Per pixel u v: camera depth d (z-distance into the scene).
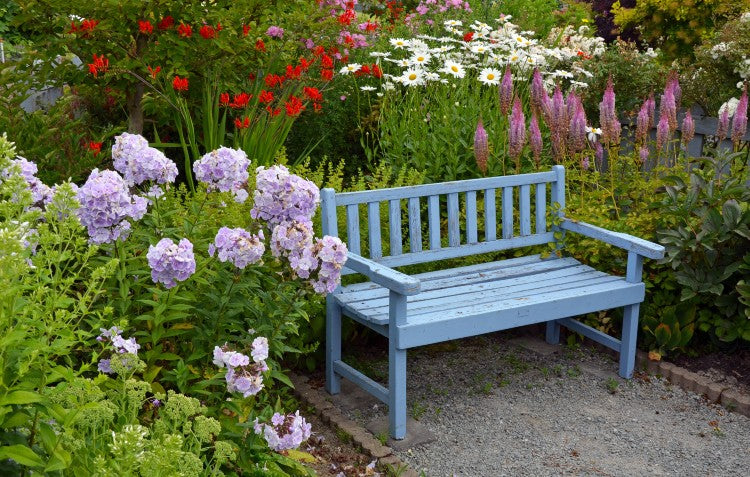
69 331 1.95
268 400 3.67
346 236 4.23
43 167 4.12
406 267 4.42
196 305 2.94
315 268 2.89
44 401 1.84
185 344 2.93
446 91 5.59
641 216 4.42
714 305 4.26
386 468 3.25
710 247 4.04
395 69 6.24
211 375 2.82
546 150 5.37
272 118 5.16
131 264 2.86
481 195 4.99
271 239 2.89
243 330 2.92
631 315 4.04
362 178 4.37
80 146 4.47
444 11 7.20
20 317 1.84
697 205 4.28
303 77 5.33
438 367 4.26
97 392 2.02
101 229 2.59
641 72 6.29
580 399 3.93
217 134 5.07
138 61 5.02
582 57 6.48
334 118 5.84
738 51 5.84
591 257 4.35
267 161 4.82
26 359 1.84
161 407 2.73
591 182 4.71
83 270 2.89
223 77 5.50
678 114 5.82
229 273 2.93
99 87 5.39
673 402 3.91
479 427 3.65
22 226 1.82
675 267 4.07
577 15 9.38
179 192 3.97
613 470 3.32
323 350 4.13
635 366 4.22
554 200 4.50
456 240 4.22
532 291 3.92
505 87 4.93
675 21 8.91
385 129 5.30
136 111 5.44
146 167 2.82
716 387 3.91
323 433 3.54
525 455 3.42
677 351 4.25
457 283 4.07
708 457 3.43
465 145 4.93
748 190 4.25
